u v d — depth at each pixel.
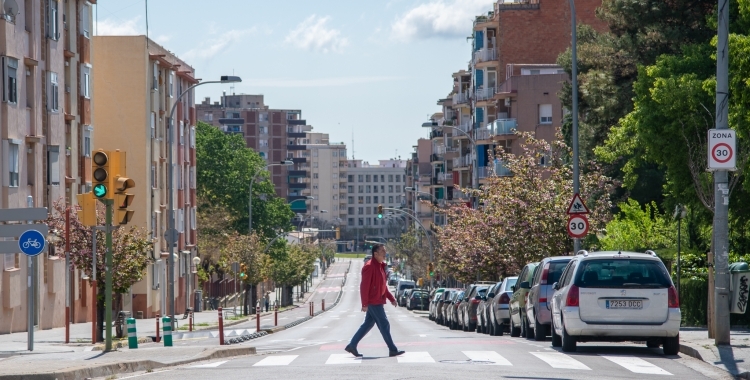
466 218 55.22
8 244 21.28
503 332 31.64
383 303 17.38
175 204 68.38
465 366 14.88
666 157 30.00
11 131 37.38
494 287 31.14
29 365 15.90
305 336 36.47
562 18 83.12
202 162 88.44
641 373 14.25
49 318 41.25
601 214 39.31
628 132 35.66
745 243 31.00
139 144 59.03
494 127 79.94
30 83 39.94
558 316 18.58
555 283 20.70
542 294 22.66
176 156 68.56
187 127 73.31
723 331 17.55
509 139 77.81
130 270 31.34
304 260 115.25
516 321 26.56
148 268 60.25
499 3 85.12
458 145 114.06
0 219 21.19
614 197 47.88
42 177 41.00
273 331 43.59
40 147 40.69
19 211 21.16
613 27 46.16
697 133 28.44
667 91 28.80
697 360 16.42
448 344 21.53
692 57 30.72
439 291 57.06
